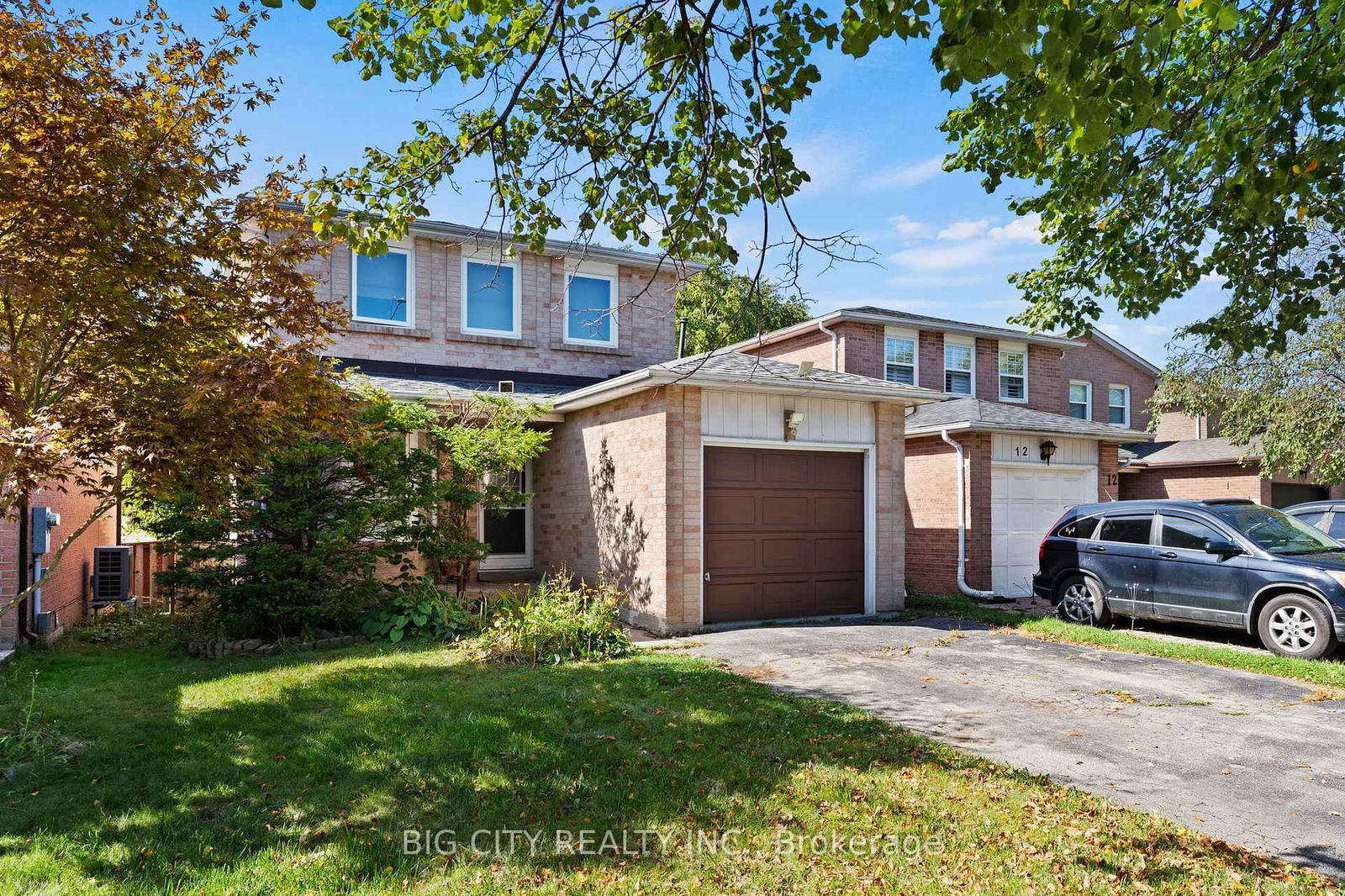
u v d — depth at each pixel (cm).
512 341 1544
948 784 480
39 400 572
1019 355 2130
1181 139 577
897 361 1953
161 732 575
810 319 2078
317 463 962
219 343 584
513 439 1092
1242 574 935
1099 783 498
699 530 1076
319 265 1389
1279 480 2039
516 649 853
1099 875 368
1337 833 427
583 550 1264
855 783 479
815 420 1188
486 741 546
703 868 373
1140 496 2247
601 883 358
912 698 698
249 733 570
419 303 1470
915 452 1641
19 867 366
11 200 477
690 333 2072
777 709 639
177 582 916
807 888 355
